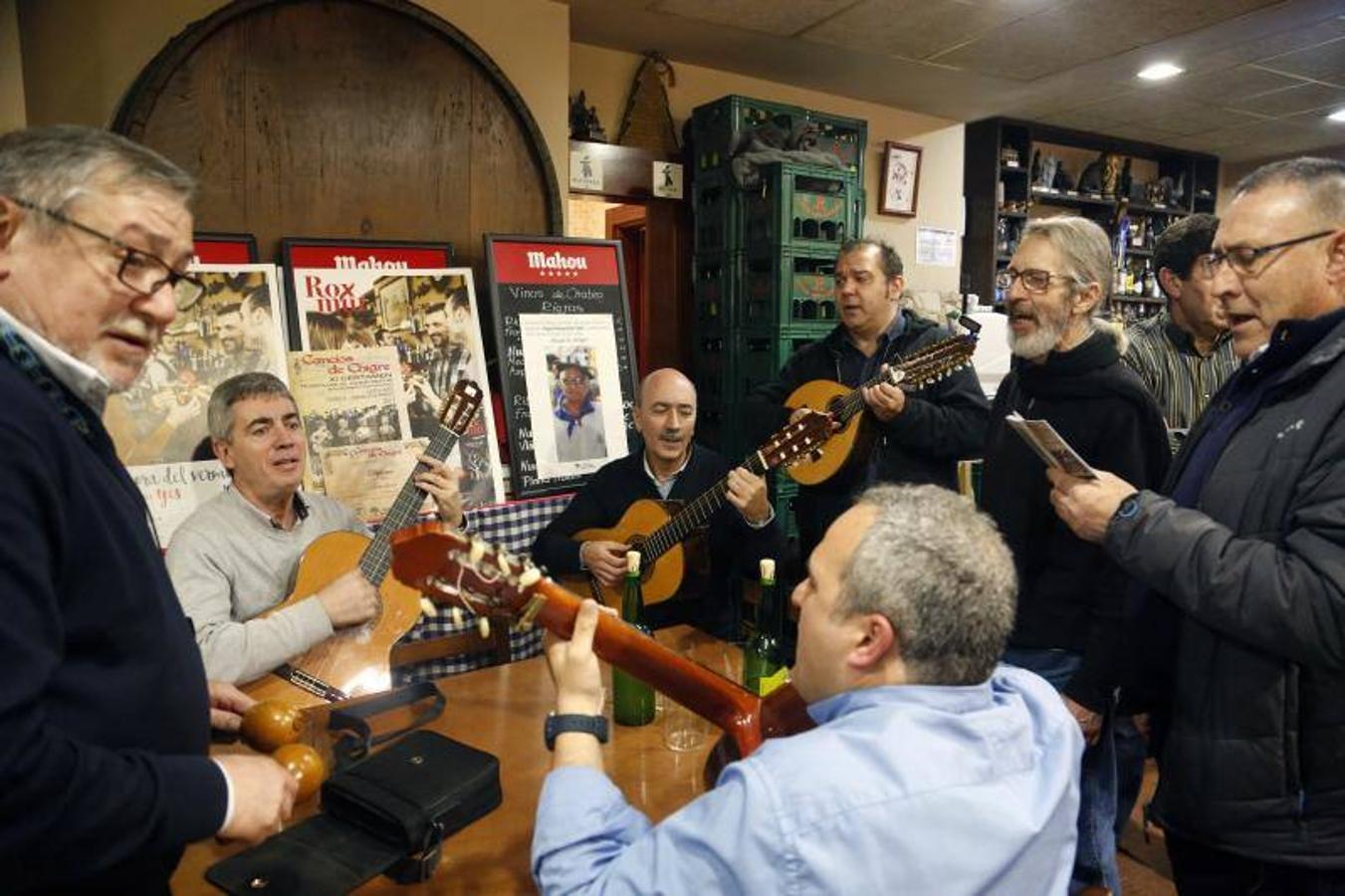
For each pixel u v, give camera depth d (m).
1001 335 4.21
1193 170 6.16
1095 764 1.37
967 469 2.38
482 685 1.63
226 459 1.90
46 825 0.68
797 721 1.06
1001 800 0.71
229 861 0.99
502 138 3.21
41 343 0.77
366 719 1.46
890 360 2.68
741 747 1.06
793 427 2.21
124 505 0.82
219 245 2.59
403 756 1.18
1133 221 6.04
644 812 1.19
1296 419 1.10
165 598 0.86
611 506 2.45
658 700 1.56
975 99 4.73
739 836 0.67
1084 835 1.33
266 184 2.78
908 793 0.68
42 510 0.71
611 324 3.18
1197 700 1.18
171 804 0.75
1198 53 3.93
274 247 2.81
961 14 3.45
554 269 3.10
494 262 2.99
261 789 0.84
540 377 3.00
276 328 2.54
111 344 0.82
